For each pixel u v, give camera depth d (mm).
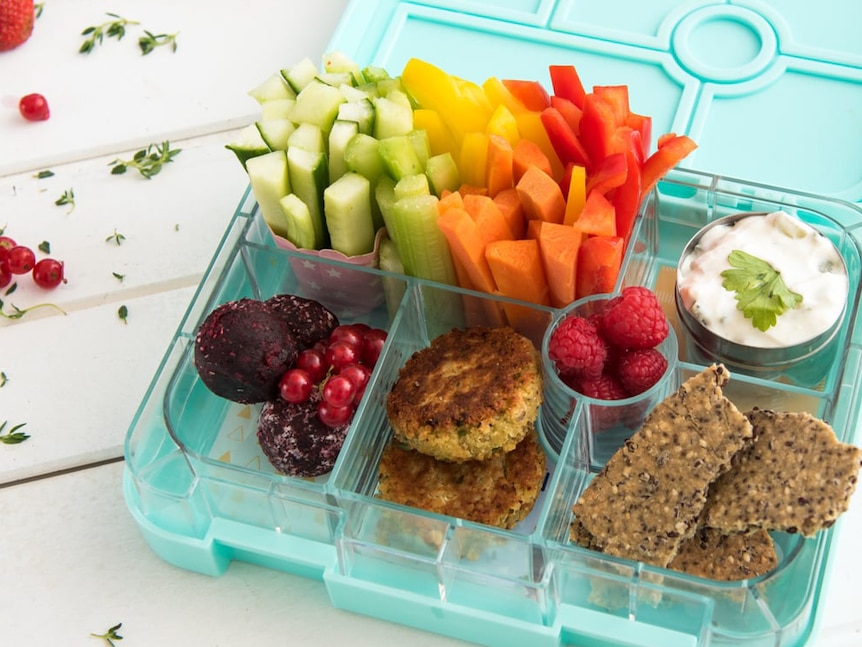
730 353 677
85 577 680
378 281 708
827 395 660
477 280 681
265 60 824
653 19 796
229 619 668
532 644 648
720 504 631
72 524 693
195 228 773
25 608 674
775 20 789
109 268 764
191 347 690
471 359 678
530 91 698
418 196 671
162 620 669
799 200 724
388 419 675
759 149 754
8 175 795
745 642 634
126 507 696
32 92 821
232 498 665
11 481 706
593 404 656
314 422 671
